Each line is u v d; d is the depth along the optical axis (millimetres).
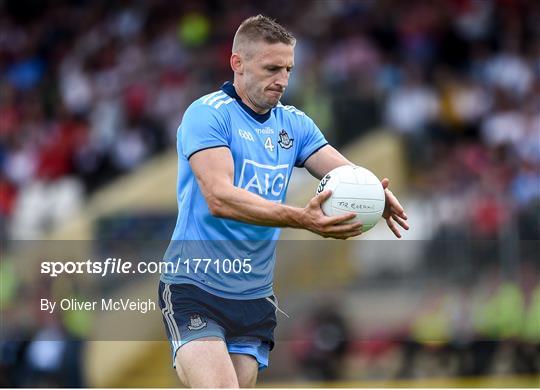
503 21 61656
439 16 61469
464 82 57812
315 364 37156
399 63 58594
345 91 53906
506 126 54594
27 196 57375
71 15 70250
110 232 43250
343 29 60531
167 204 52938
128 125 59656
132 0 68625
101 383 36562
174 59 62844
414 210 40938
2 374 36344
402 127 53656
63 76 65500
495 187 46156
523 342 38156
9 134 61406
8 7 71312
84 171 58406
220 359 18609
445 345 37969
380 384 37250
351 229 17594
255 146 19312
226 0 66188
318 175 20469
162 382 37281
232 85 19484
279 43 18781
